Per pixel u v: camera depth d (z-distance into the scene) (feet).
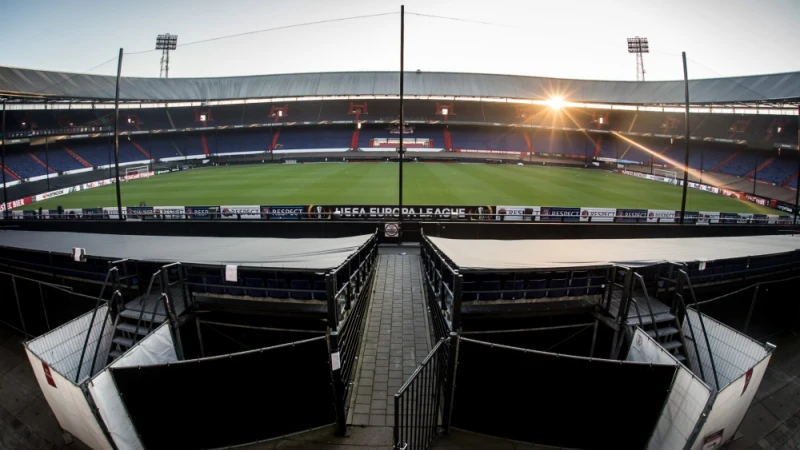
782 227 67.21
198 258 30.71
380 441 23.03
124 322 31.09
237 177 140.26
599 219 71.61
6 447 29.12
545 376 21.35
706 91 183.11
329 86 223.92
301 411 23.22
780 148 159.94
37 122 168.14
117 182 64.03
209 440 22.61
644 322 29.45
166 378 20.79
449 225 60.90
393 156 189.98
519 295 32.40
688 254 35.47
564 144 208.54
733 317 36.09
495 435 23.30
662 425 21.29
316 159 185.37
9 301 40.01
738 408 21.79
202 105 211.20
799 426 30.91
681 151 187.42
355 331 30.91
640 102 204.23
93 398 19.88
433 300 35.63
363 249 36.96
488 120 220.43
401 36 55.62
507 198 98.48
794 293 40.86
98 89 176.86
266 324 31.22
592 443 22.38
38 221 65.26
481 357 21.86
